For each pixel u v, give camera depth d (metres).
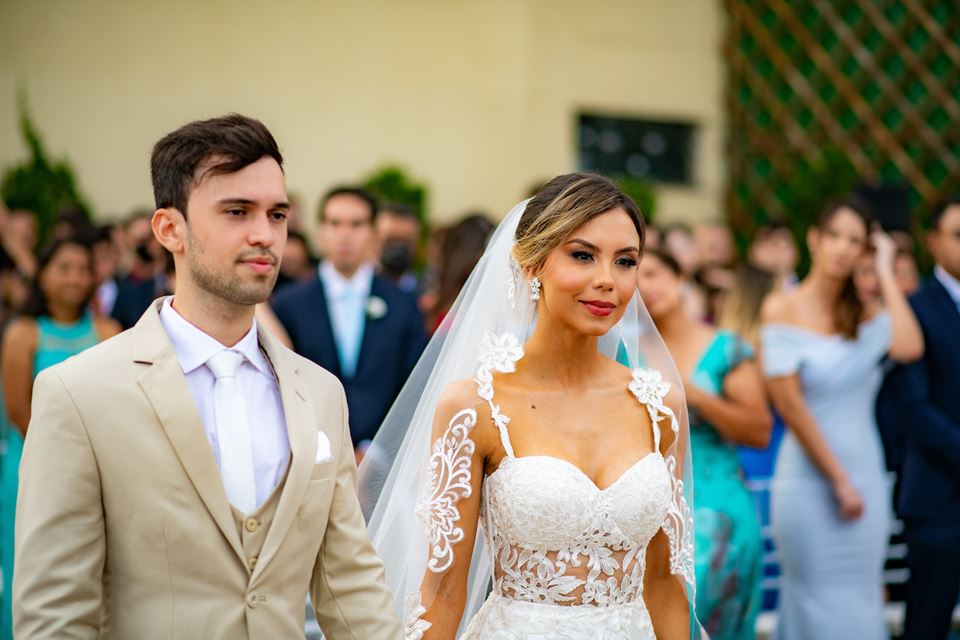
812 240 4.79
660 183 10.95
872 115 10.70
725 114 11.02
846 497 4.62
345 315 5.09
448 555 2.63
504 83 10.30
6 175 8.88
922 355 4.85
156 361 2.17
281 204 2.20
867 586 4.71
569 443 2.68
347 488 2.36
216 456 2.19
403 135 10.02
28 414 4.85
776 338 4.74
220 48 9.48
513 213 2.91
